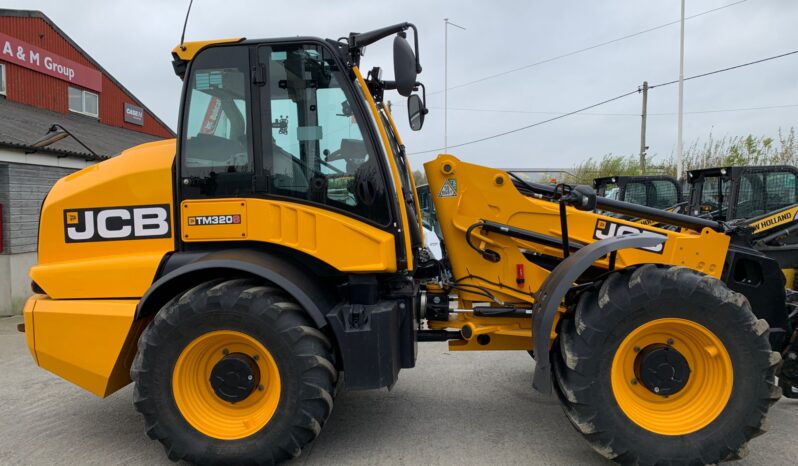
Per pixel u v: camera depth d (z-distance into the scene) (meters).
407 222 3.21
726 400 2.75
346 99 3.10
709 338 2.78
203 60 3.08
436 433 3.43
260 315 2.83
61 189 3.25
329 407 2.91
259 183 3.04
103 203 3.14
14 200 7.72
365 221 3.07
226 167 3.05
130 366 3.20
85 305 3.03
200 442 2.91
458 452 3.16
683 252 3.34
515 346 3.56
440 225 3.60
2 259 7.63
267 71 3.06
